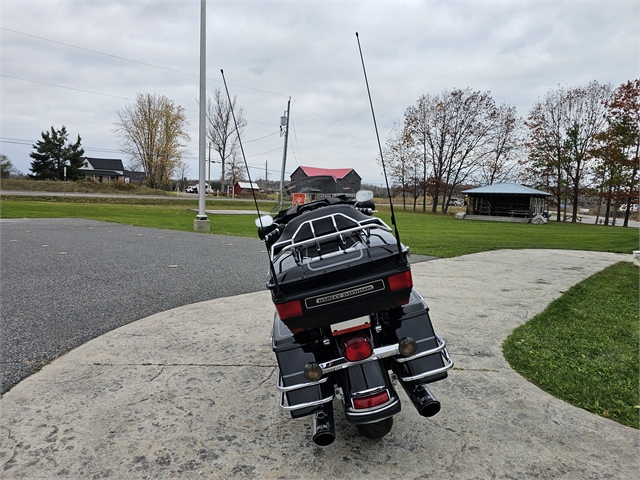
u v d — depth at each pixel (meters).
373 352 2.52
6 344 4.75
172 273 8.84
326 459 2.71
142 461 2.71
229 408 3.41
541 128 45.81
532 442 2.85
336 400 3.56
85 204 36.41
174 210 33.81
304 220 3.21
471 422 3.11
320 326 2.57
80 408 3.39
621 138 39.34
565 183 44.59
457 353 4.48
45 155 64.88
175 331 5.29
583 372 3.93
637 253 10.30
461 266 10.05
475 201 44.47
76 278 8.16
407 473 2.55
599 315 5.86
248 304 6.55
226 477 2.55
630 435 2.92
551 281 8.27
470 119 49.78
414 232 21.33
